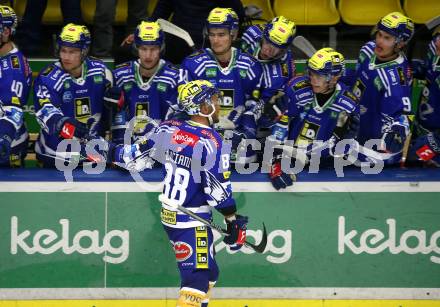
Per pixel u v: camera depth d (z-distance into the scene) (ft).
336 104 54.39
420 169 54.70
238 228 49.42
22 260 54.03
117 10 76.02
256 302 54.70
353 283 54.75
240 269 54.44
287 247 54.39
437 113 58.95
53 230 53.98
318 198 54.08
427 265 54.70
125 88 57.31
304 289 54.70
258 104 56.08
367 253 54.60
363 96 57.36
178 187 49.16
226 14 54.85
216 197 48.62
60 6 71.61
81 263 54.24
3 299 54.19
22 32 70.18
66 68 55.01
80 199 53.83
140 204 53.98
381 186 54.08
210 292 51.65
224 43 55.06
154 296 54.65
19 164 57.52
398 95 55.67
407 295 54.85
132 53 62.85
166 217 49.85
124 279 54.49
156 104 57.36
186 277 49.32
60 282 54.34
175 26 61.87
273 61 56.54
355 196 54.13
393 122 55.16
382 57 56.39
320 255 54.54
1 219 53.67
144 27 55.06
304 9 76.64
